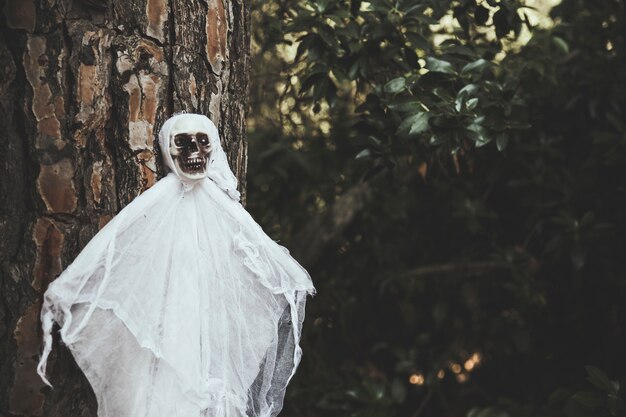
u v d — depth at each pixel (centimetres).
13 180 175
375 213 398
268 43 301
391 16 274
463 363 405
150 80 185
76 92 177
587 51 358
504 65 332
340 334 399
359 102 391
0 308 175
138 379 173
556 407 335
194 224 181
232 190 189
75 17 179
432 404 401
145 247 174
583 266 366
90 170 179
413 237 401
